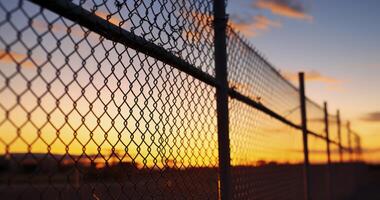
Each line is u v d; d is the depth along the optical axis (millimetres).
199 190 2371
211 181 2578
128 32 1607
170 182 2004
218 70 2676
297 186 5594
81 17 1350
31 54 1076
